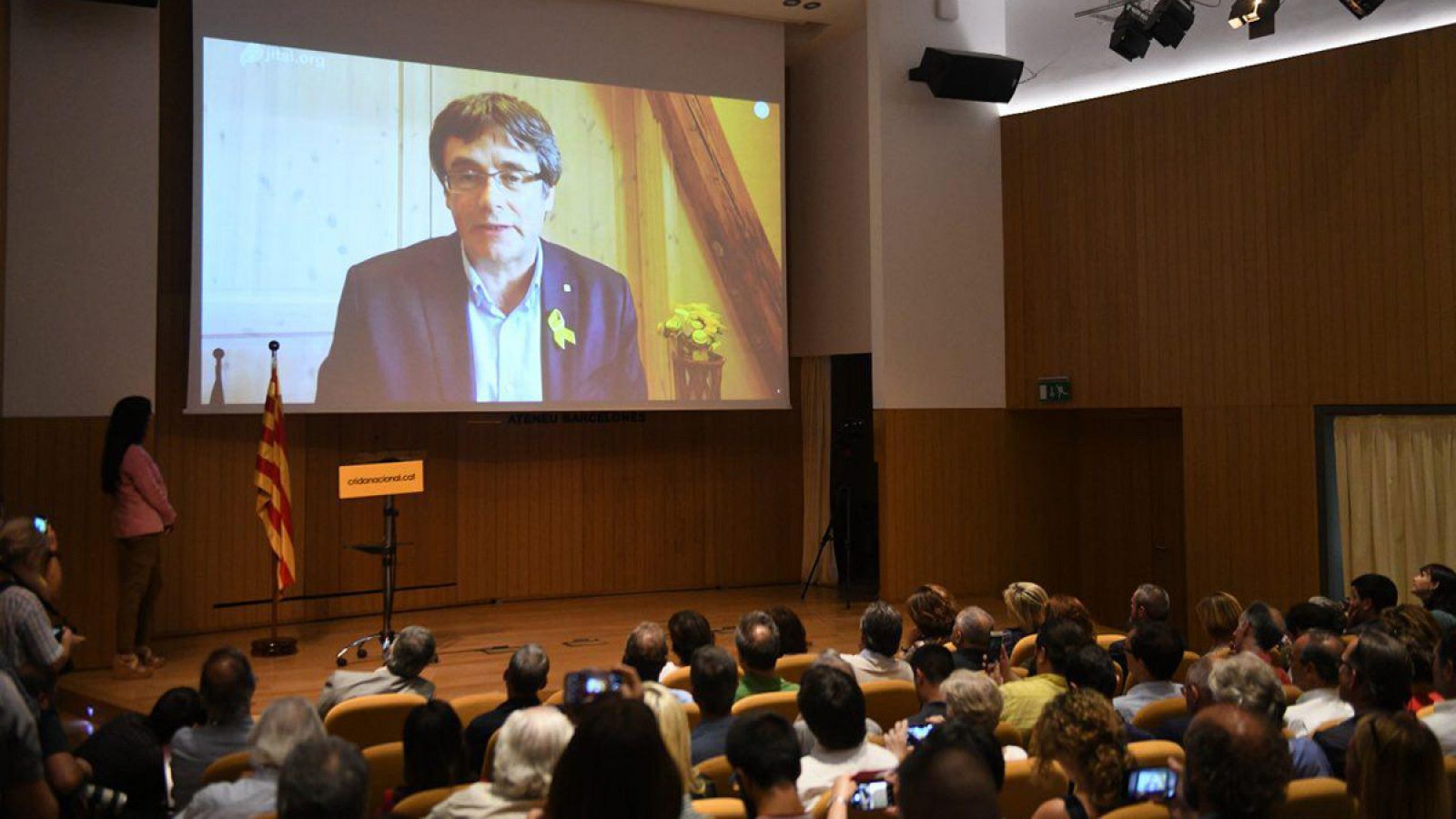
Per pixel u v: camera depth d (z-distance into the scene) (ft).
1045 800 9.98
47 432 23.44
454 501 31.48
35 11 23.61
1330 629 15.72
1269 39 29.01
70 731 16.98
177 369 27.58
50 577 14.71
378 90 28.35
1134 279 30.96
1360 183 27.20
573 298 30.27
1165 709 12.25
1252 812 6.89
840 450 35.68
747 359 32.40
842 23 33.14
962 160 32.91
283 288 27.17
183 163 27.78
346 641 26.27
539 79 30.14
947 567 32.50
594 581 33.50
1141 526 33.63
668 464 34.68
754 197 32.71
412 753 10.05
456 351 28.89
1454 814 9.70
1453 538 26.03
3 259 23.08
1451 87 25.77
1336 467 27.76
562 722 8.58
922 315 32.27
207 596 27.81
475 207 29.27
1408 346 26.40
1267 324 28.66
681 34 31.91
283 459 24.12
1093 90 32.09
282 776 6.61
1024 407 33.04
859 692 10.18
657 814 5.78
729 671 11.75
